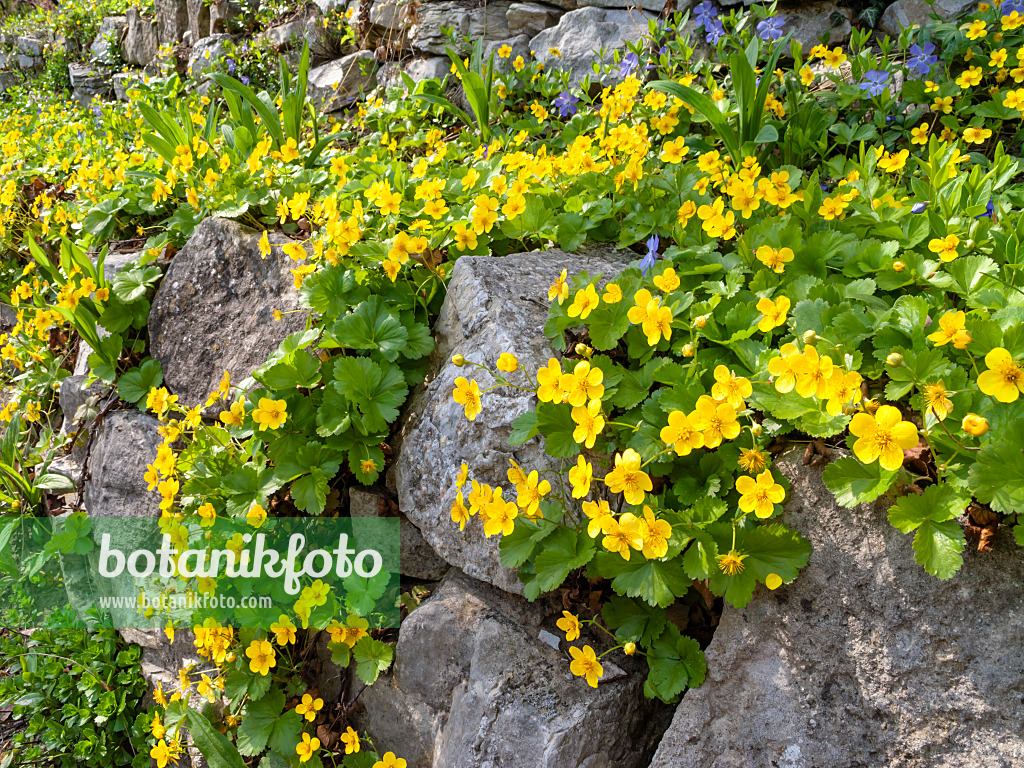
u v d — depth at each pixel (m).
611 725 1.62
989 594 1.25
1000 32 3.15
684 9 4.03
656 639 1.62
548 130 4.07
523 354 1.91
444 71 4.78
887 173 2.77
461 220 2.42
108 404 3.11
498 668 1.73
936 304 1.66
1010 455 1.17
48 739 2.71
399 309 2.29
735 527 1.45
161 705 2.59
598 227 2.57
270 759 2.07
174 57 7.40
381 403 2.11
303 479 2.10
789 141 3.12
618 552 1.53
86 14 10.09
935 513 1.24
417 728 1.92
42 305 3.54
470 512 1.75
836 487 1.34
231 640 2.20
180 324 2.98
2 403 4.09
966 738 1.24
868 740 1.33
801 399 1.44
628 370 1.83
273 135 3.92
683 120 3.34
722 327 1.77
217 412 2.71
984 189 2.07
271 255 2.78
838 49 3.27
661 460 1.59
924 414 1.31
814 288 1.71
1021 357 1.33
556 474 1.79
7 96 11.01
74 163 4.91
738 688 1.48
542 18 4.67
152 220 3.76
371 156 3.54
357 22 5.45
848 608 1.38
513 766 1.61
